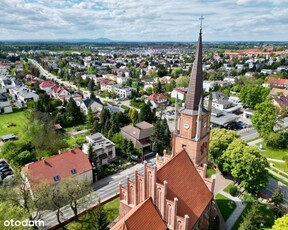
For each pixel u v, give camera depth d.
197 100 36.91
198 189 36.16
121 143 72.88
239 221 45.00
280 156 73.69
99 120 102.19
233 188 53.16
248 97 123.38
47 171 54.09
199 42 34.97
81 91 168.25
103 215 43.25
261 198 52.09
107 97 155.75
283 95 132.38
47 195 42.97
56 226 44.19
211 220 39.72
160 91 164.88
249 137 88.94
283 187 57.47
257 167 49.88
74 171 56.78
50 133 78.25
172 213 29.89
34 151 71.25
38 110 104.06
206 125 39.84
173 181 32.94
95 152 63.53
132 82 191.38
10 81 163.25
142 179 32.25
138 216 28.39
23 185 42.06
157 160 39.94
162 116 115.88
